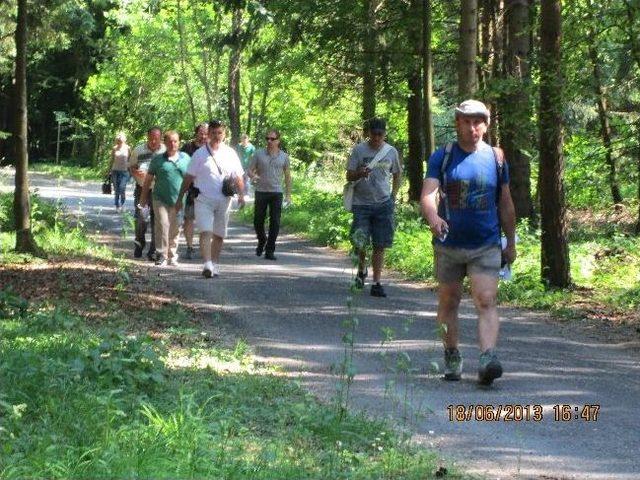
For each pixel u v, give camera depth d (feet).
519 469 21.53
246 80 158.20
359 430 23.54
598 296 49.01
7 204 71.97
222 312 41.42
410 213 82.28
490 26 79.71
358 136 156.66
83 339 31.14
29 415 22.33
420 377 30.40
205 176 51.67
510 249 29.71
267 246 63.46
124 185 93.30
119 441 20.26
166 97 170.09
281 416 24.35
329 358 32.91
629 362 34.30
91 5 149.89
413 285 53.62
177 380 27.09
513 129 70.08
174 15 158.81
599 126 82.53
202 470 19.16
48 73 192.95
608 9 59.47
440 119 114.11
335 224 75.41
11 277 46.50
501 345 36.76
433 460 21.74
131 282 47.42
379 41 84.64
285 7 84.43
